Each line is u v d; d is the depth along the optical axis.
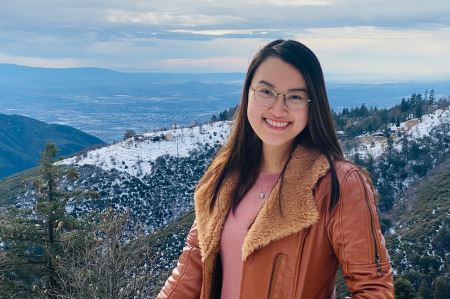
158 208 69.88
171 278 2.43
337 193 1.83
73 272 12.45
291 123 2.06
